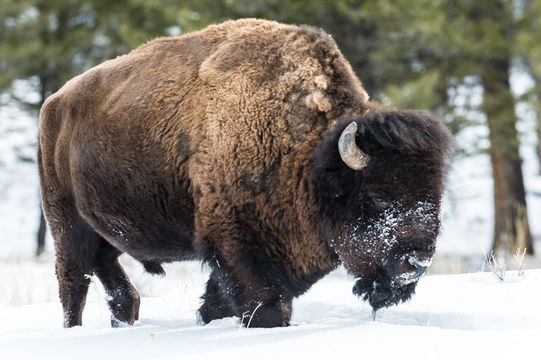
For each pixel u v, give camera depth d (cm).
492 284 1836
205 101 1789
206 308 1834
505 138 5472
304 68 1728
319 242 1642
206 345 1295
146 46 2084
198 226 1742
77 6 6594
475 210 7138
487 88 5666
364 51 5231
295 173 1656
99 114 2022
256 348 1210
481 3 5641
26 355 1277
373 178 1505
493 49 5388
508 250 4544
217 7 5153
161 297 2547
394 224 1486
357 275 1609
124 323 2083
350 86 1744
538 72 5362
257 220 1666
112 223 2002
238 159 1683
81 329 1761
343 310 1867
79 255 2156
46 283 3941
